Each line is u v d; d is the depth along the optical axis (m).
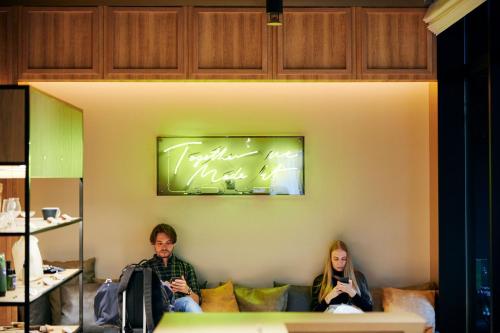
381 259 5.44
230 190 5.38
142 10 5.00
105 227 5.41
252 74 5.02
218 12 5.02
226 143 5.40
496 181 4.01
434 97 5.25
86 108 5.41
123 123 5.42
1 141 3.29
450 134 5.12
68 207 5.40
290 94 5.45
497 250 3.98
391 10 5.03
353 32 5.03
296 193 5.39
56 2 4.99
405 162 5.45
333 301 4.86
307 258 5.43
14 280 3.50
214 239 5.43
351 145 5.46
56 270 4.05
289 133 5.45
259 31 5.03
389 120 5.46
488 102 4.12
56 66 4.98
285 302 5.14
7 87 3.29
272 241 5.44
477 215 4.85
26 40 4.97
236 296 5.18
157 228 5.19
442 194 5.13
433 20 4.88
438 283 5.15
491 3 4.08
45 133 3.55
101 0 5.00
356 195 5.46
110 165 5.42
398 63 5.03
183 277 5.00
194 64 5.00
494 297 3.97
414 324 2.03
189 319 2.13
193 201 5.44
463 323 5.05
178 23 5.01
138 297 3.85
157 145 5.38
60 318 4.92
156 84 5.43
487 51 4.42
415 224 5.45
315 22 5.03
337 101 5.45
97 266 5.39
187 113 5.44
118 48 5.00
